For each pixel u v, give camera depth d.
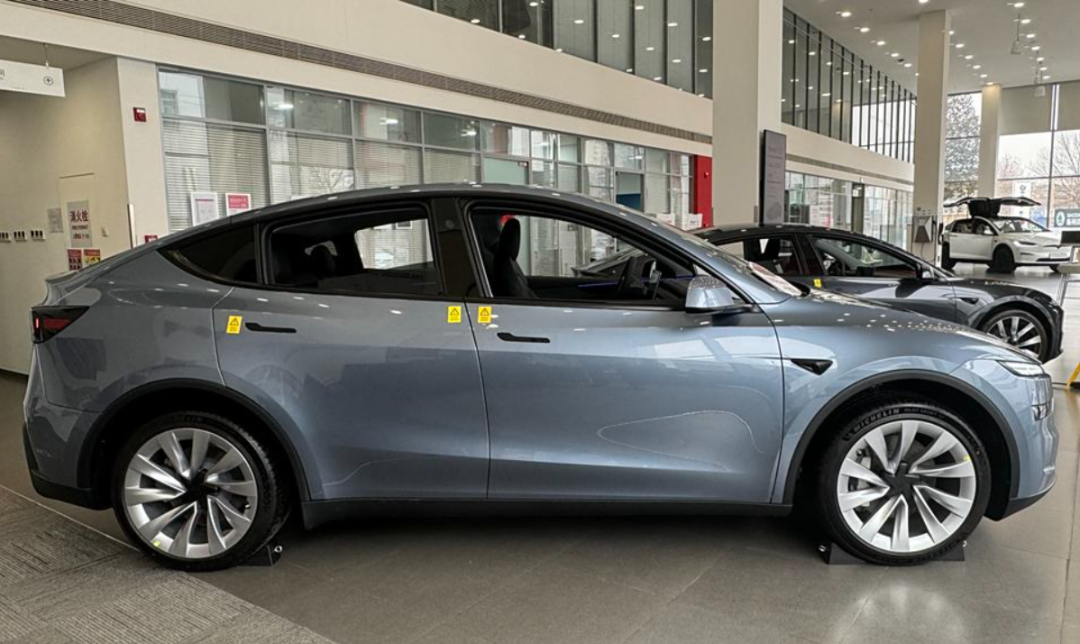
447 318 2.69
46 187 7.11
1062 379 6.04
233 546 2.79
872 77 25.98
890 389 2.79
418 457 2.71
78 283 2.89
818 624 2.38
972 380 2.68
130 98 6.38
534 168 11.65
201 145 7.13
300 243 2.84
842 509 2.73
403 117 9.34
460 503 2.77
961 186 29.91
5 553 3.05
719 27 9.55
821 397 2.65
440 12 9.71
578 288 3.18
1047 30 19.66
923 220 18.58
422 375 2.66
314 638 2.36
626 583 2.69
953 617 2.40
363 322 2.70
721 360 2.63
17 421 5.48
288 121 7.95
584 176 12.83
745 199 9.56
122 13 6.21
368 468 2.74
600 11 12.91
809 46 20.41
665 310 2.70
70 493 2.84
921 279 5.62
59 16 5.81
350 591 2.67
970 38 20.48
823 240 5.56
